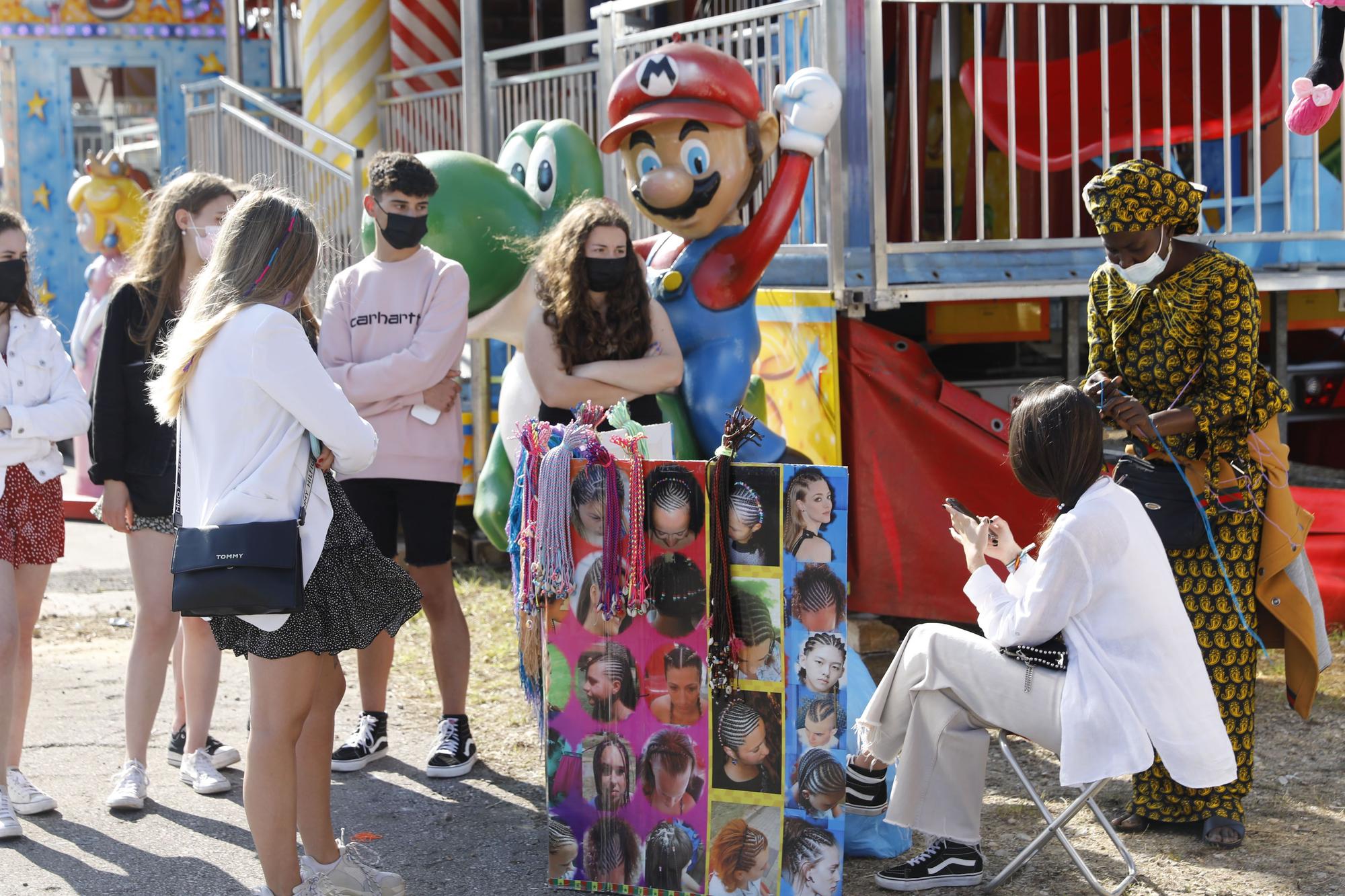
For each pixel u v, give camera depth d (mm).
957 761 3586
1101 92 6035
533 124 6000
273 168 8852
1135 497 3443
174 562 3121
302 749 3494
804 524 3459
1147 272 3859
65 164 12891
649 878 3637
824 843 3502
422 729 5047
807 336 5793
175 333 3268
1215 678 3965
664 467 3555
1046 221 5777
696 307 5125
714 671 3498
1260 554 4035
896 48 6863
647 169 5070
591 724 3668
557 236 4488
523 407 5391
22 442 4090
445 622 4637
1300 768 4516
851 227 5551
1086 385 3984
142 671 4254
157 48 12969
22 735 4281
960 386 7047
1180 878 3686
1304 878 3670
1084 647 3379
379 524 4590
